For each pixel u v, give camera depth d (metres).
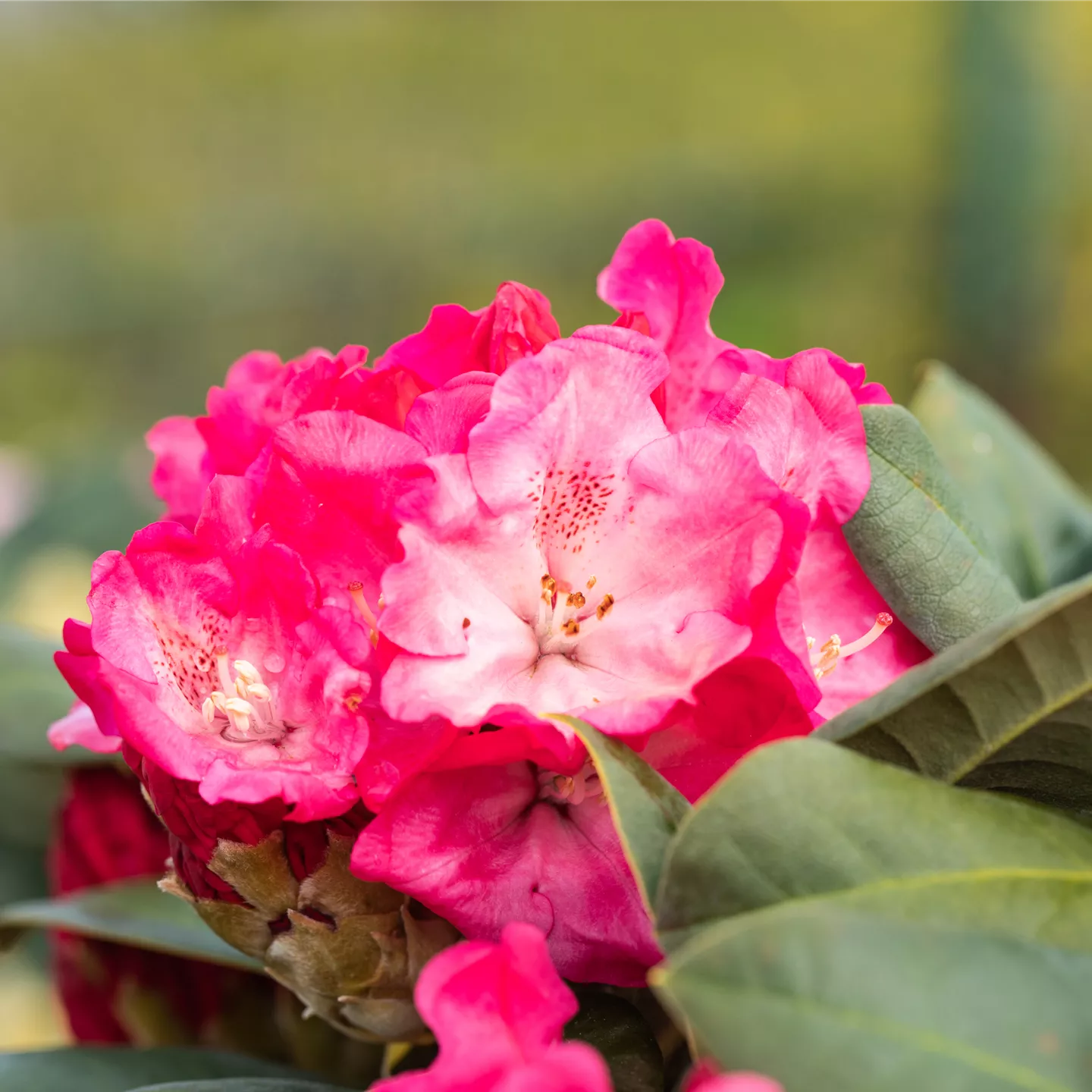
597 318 2.07
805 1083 0.33
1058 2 1.73
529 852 0.39
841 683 0.42
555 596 0.39
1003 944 0.34
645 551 0.39
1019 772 0.39
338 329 2.11
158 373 2.05
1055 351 1.80
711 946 0.33
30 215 2.18
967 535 0.43
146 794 0.39
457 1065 0.34
